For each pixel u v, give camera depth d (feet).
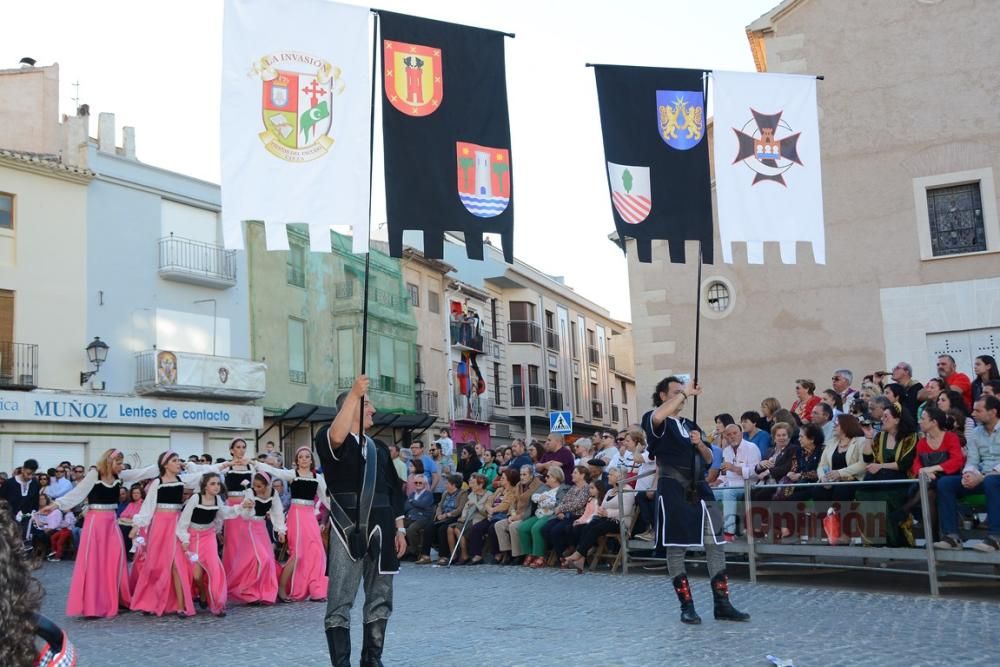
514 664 22.24
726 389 69.26
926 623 25.35
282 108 24.43
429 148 26.00
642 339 71.92
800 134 31.09
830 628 25.13
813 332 67.92
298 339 111.24
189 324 97.40
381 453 20.62
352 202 24.62
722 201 30.27
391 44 25.89
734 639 23.99
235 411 99.14
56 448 84.02
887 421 33.37
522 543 48.39
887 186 67.46
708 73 30.71
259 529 37.24
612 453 52.90
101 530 35.78
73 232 88.33
